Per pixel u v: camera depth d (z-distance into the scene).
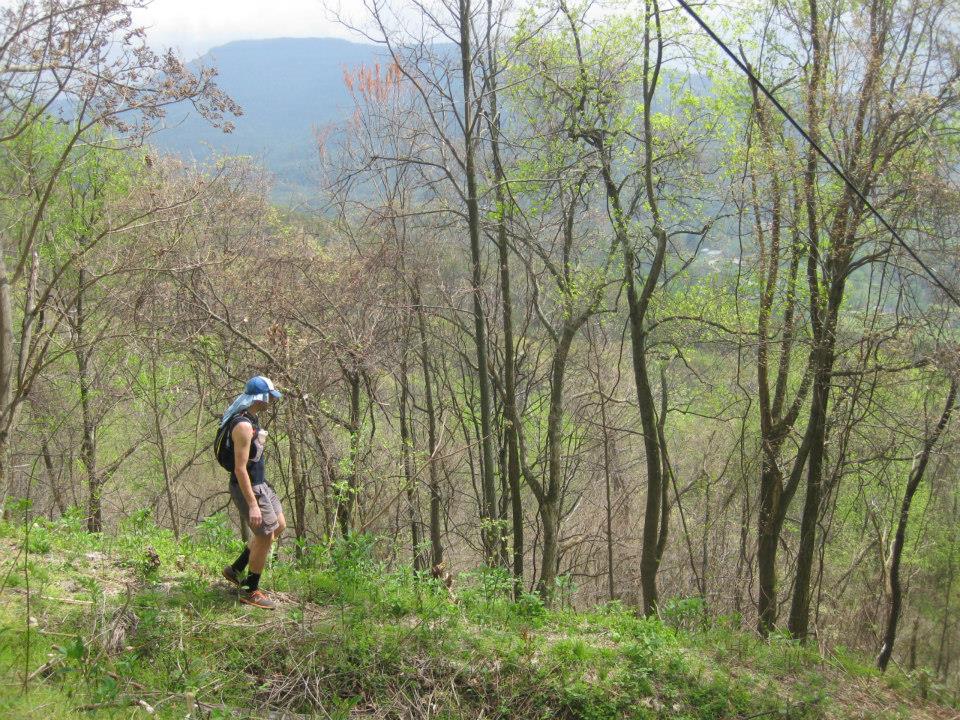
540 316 18.53
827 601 21.80
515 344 23.02
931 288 13.64
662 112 15.96
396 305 16.58
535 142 16.98
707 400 19.86
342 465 11.68
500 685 7.26
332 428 14.61
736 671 9.31
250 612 7.19
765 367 15.66
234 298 14.65
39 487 21.25
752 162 14.34
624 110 16.41
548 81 16.30
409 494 17.05
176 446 17.23
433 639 7.44
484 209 17.34
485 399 17.34
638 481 25.45
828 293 14.27
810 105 13.61
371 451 14.42
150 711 5.48
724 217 15.34
